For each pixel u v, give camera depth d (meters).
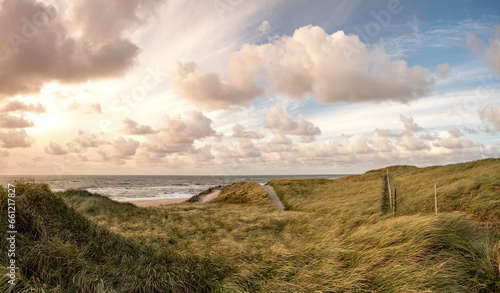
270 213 18.38
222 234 11.09
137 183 104.69
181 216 16.44
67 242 5.25
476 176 15.52
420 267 4.04
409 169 40.44
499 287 3.62
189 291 4.69
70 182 95.00
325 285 3.99
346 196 23.91
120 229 11.57
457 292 3.52
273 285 4.17
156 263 5.52
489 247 4.73
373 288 3.81
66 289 3.81
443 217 6.09
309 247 5.95
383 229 6.01
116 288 4.48
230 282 4.55
